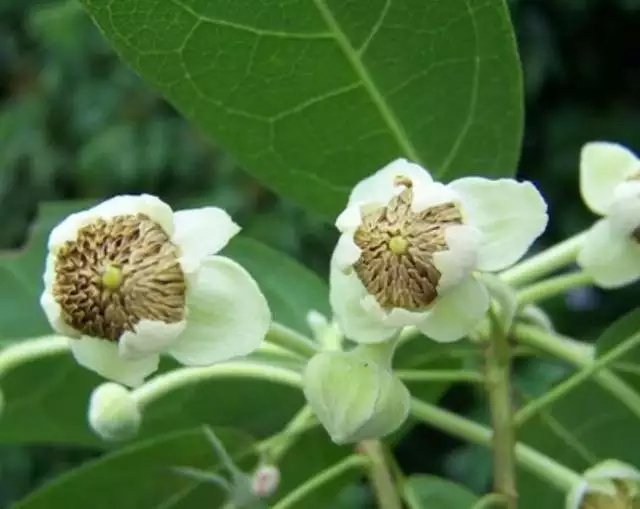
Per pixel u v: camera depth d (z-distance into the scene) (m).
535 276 0.21
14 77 0.93
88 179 0.79
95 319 0.20
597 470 0.22
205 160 0.76
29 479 0.70
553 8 0.76
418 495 0.24
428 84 0.23
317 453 0.24
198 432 0.24
